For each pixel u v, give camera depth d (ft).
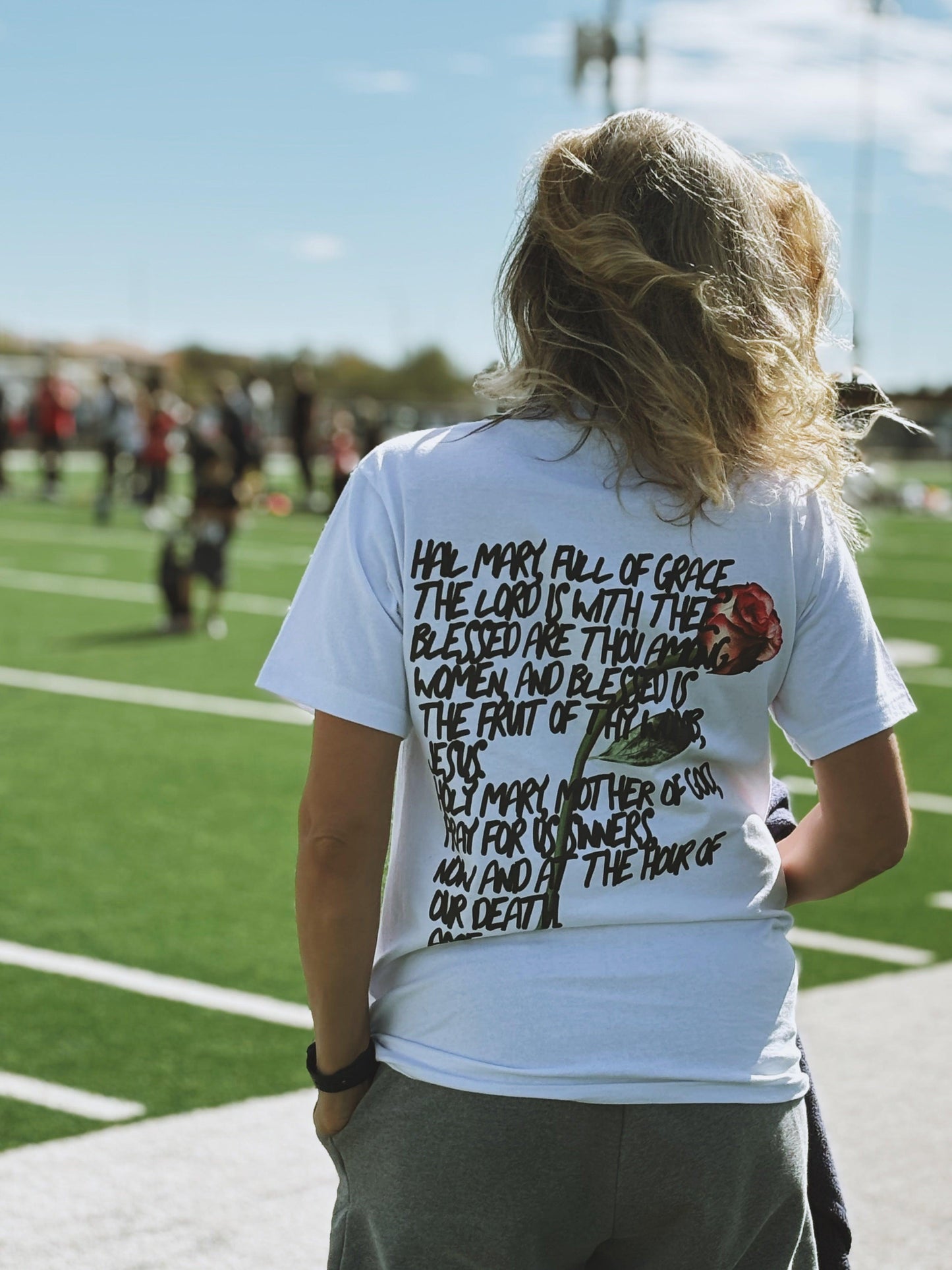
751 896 5.42
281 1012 15.19
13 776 25.13
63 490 96.89
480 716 5.24
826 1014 15.31
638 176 5.32
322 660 5.29
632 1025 5.12
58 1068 13.52
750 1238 5.47
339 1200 5.70
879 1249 10.85
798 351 5.38
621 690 5.26
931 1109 13.04
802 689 5.53
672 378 5.16
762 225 5.42
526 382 5.46
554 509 5.25
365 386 264.72
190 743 28.30
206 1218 10.82
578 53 63.57
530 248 5.48
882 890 20.70
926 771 28.50
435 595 5.24
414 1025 5.34
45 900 18.57
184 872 20.03
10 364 146.82
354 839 5.28
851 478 5.84
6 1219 10.69
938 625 50.03
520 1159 5.13
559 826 5.20
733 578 5.31
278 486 107.96
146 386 85.61
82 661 37.17
